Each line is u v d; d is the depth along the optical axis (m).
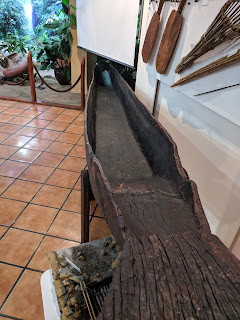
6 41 7.85
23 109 5.21
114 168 2.12
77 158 3.69
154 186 1.72
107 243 1.67
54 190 3.04
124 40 3.70
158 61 2.70
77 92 6.47
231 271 0.90
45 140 4.11
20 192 2.96
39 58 6.92
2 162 3.47
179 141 2.65
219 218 2.06
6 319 1.80
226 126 1.90
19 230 2.48
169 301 0.79
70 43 5.90
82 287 1.40
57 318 1.37
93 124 2.74
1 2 9.15
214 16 1.87
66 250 1.62
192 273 0.89
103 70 5.04
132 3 3.31
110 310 0.76
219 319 0.74
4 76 6.92
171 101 2.76
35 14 9.91
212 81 1.93
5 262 2.17
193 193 1.40
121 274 0.88
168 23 2.47
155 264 0.92
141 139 2.51
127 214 1.34
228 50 1.74
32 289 1.98
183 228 1.24
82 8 5.04
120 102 3.77
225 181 1.95
